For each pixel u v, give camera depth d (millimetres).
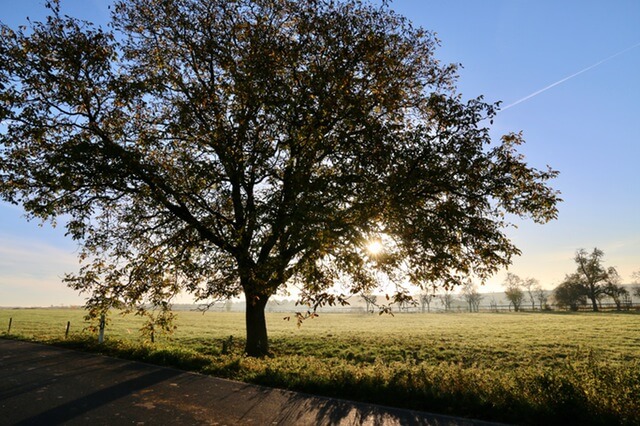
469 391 7203
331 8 13391
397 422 6191
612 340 27484
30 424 6035
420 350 22672
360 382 8148
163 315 15789
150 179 13000
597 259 84125
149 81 12781
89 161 11656
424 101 14680
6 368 10922
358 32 13375
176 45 14305
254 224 11469
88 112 12883
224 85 13531
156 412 6676
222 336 28969
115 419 6273
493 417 6395
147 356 12289
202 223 13719
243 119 13023
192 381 9164
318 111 12500
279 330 37250
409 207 12062
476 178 12203
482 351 22531
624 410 5941
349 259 11055
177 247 14492
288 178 12906
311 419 6332
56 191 12727
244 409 6871
